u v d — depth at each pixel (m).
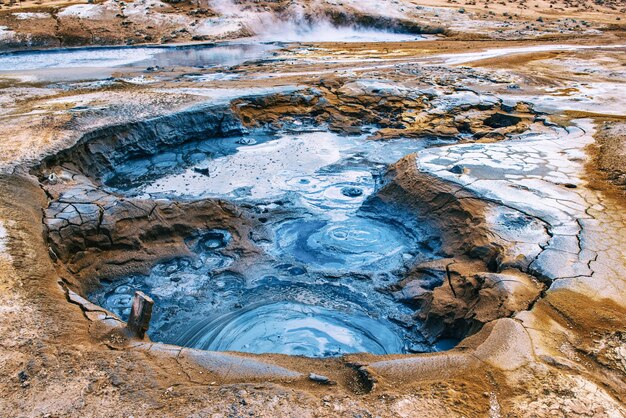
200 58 27.81
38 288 7.14
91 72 23.61
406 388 5.45
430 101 19.09
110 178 13.77
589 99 18.59
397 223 11.04
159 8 35.72
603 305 6.81
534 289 7.36
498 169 11.61
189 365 5.81
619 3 48.75
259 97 18.17
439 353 6.14
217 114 16.64
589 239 8.54
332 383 5.57
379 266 9.80
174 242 10.10
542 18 40.06
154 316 8.48
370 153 15.71
